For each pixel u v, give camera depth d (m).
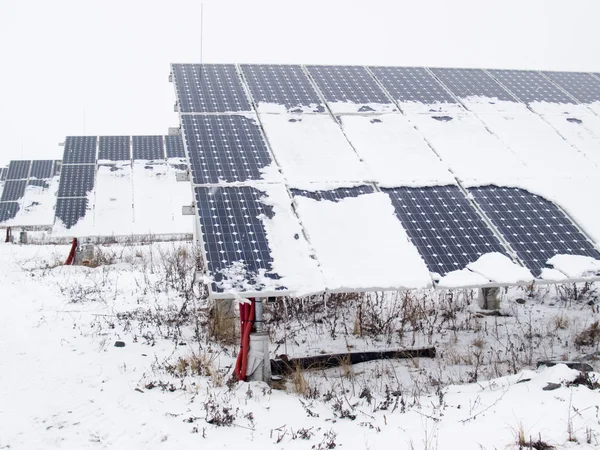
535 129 15.17
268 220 11.12
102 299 17.06
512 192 12.73
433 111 15.52
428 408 8.98
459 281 10.23
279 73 16.77
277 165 12.69
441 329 14.38
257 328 10.73
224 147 13.02
